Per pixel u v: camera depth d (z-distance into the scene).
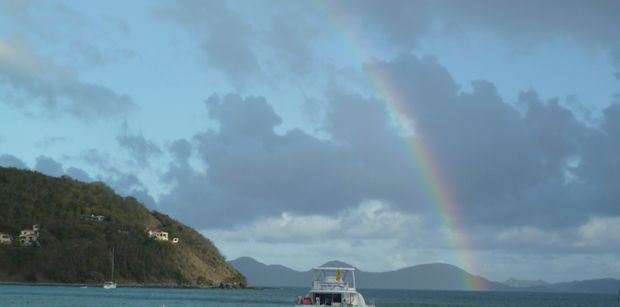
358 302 97.38
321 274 99.56
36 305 177.62
